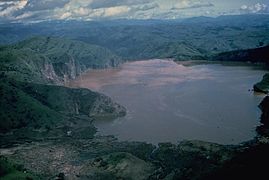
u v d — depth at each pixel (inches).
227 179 7012.8
